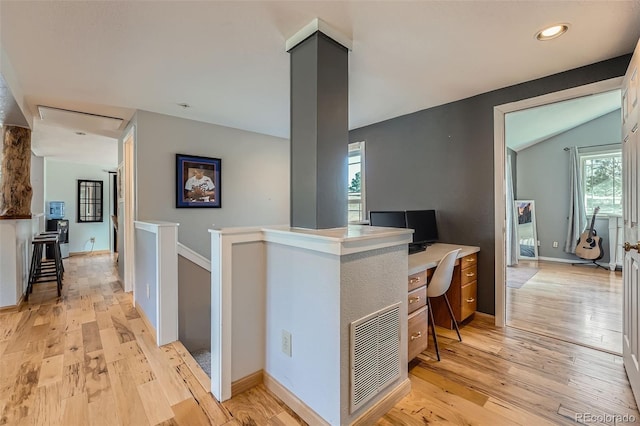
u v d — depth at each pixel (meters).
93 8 1.65
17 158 3.41
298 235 1.62
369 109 3.38
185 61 2.28
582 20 1.76
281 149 4.78
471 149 3.03
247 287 1.85
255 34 1.91
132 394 1.81
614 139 5.36
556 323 2.93
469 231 3.06
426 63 2.31
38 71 2.43
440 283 2.28
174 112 3.51
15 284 3.30
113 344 2.46
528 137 5.62
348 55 2.15
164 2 1.60
